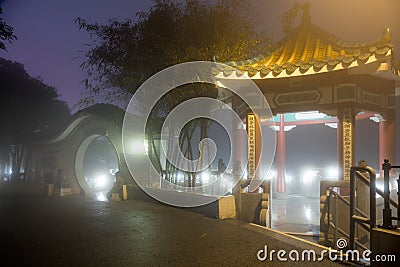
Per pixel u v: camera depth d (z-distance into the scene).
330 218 7.77
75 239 6.86
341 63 7.89
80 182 16.11
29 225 8.27
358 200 7.59
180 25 10.18
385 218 5.14
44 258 5.65
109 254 5.85
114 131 14.23
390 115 9.77
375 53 7.51
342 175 8.53
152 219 8.84
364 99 8.95
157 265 5.30
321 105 8.90
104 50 11.48
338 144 8.72
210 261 5.48
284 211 11.82
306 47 9.63
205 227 7.84
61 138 16.67
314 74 8.46
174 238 6.87
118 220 8.78
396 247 4.76
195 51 9.52
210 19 9.95
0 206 11.52
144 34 10.47
